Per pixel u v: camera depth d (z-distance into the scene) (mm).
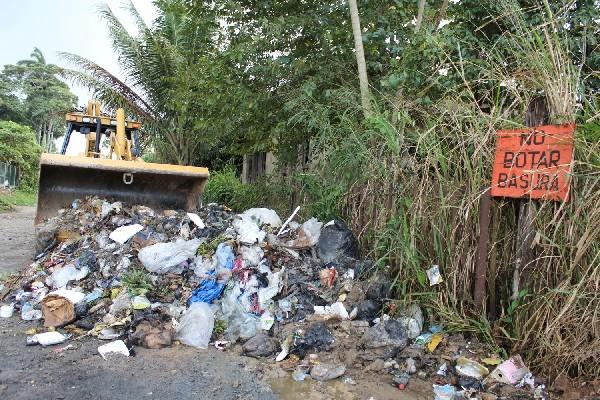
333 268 4113
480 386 2934
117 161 5578
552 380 2920
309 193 5742
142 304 3740
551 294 2916
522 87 3576
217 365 3154
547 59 3301
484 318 3311
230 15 6508
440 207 3553
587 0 5270
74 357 3162
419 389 2930
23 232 9281
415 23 6086
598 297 2781
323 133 5141
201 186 6078
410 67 5148
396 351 3270
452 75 5172
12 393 2637
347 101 5219
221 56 6375
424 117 4516
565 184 2906
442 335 3420
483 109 4344
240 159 15125
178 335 3508
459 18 6270
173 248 4234
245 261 4172
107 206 5336
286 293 3930
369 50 6172
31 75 45750
